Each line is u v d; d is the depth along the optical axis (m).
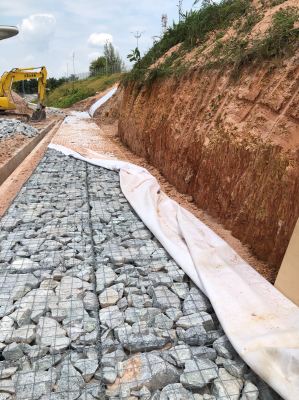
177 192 7.36
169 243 4.49
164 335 3.07
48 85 50.59
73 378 2.64
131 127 12.04
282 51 5.11
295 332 2.85
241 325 3.03
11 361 2.84
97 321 3.23
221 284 3.60
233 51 6.70
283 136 4.43
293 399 2.34
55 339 3.00
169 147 8.18
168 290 3.71
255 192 4.72
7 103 18.34
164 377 2.67
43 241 4.66
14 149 10.83
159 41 13.69
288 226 3.99
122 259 4.25
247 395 2.49
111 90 28.56
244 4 8.71
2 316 3.28
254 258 4.50
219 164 5.81
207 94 7.11
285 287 3.48
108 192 6.70
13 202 5.99
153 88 10.61
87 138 13.81
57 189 6.75
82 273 3.93
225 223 5.46
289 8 5.84
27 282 3.76
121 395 2.53
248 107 5.51
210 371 2.71
